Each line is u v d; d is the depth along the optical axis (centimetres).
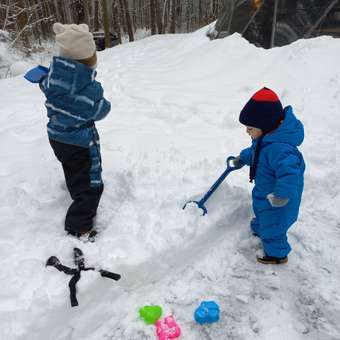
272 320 228
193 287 252
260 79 556
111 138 414
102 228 280
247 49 646
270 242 260
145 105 526
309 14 646
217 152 385
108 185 318
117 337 220
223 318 229
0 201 302
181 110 500
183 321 228
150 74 661
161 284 256
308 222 309
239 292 247
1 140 422
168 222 278
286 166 223
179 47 844
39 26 2059
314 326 224
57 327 219
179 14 3038
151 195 306
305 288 249
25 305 213
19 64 732
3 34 1512
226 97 526
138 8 3388
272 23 674
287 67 564
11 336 200
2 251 252
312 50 573
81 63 241
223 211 295
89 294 229
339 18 621
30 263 238
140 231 271
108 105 257
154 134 430
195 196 304
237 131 442
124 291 249
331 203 330
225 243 289
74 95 241
